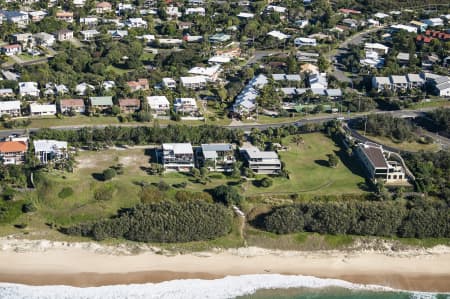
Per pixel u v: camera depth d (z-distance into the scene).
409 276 190.12
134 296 174.50
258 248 197.38
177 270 186.38
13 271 182.88
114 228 195.75
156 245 195.38
